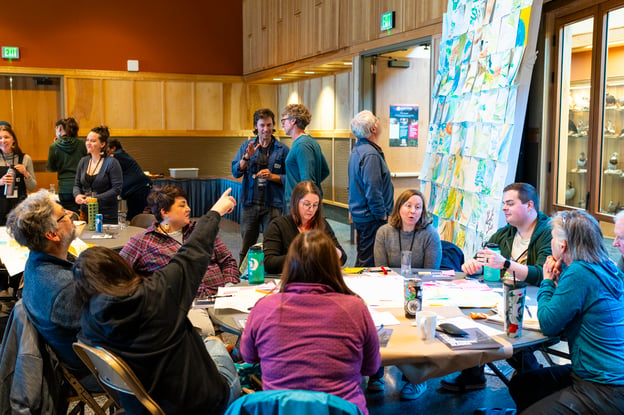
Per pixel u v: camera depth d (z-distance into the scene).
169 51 10.24
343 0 7.28
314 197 3.21
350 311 1.82
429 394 3.16
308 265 1.86
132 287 1.86
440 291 2.74
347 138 8.31
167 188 3.07
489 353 2.08
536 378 2.40
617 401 2.04
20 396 2.12
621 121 3.93
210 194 9.67
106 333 1.85
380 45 6.57
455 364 2.04
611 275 2.20
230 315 2.42
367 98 7.10
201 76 10.44
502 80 3.96
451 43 4.89
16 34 9.40
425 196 5.16
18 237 2.22
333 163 8.80
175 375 1.89
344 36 7.32
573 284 2.15
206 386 1.96
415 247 3.30
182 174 9.41
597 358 2.12
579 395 2.09
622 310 2.18
